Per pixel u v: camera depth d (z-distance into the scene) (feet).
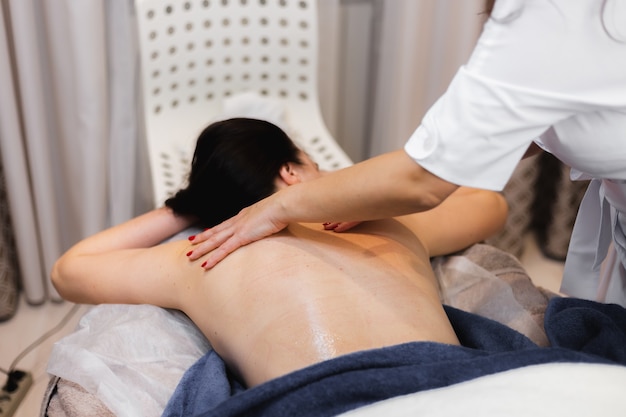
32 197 6.53
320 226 3.68
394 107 6.97
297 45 6.38
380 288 3.36
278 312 3.31
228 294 3.50
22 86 6.00
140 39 5.89
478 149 2.60
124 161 6.87
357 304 3.28
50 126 6.48
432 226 4.28
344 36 7.26
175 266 3.83
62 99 6.25
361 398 2.86
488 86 2.52
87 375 3.50
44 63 6.26
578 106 2.58
